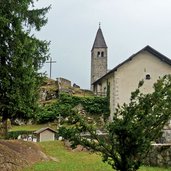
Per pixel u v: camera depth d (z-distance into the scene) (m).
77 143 11.25
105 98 44.44
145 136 10.63
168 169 17.64
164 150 18.41
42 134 30.52
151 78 42.34
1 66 18.47
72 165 17.69
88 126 11.27
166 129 25.06
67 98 44.19
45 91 47.12
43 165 17.38
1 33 18.36
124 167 10.77
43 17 21.28
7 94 18.58
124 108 10.91
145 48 42.31
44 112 42.81
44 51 20.70
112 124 10.72
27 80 18.62
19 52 18.44
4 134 23.69
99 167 17.23
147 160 18.34
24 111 19.20
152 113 10.65
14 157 17.14
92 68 71.50
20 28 18.78
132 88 42.12
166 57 42.34
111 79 43.94
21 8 19.00
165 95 10.87
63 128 11.41
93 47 71.06
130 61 42.62
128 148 10.72
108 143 11.08
